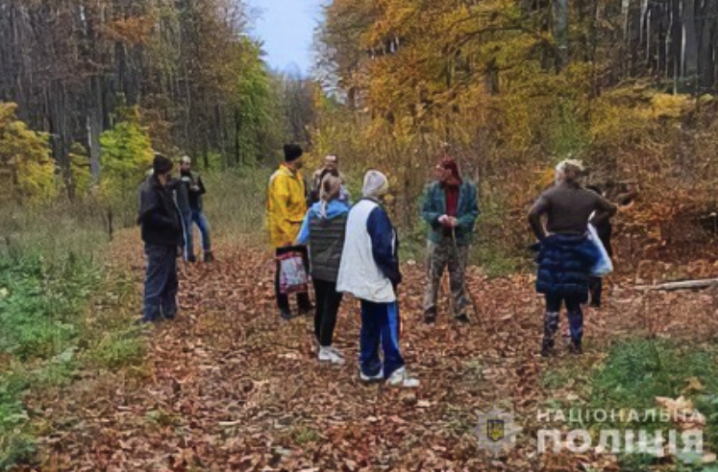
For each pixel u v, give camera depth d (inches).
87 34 1779.0
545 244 306.7
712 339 302.4
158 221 386.0
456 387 274.1
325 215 306.8
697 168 557.9
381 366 286.8
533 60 711.7
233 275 544.7
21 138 1333.7
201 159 2229.3
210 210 1000.9
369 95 764.6
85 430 231.3
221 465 210.5
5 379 275.1
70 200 1172.5
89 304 423.2
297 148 388.8
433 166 646.5
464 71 744.3
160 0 2017.7
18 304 390.9
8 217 846.5
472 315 396.2
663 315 360.8
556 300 307.3
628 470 195.5
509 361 303.9
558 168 308.8
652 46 1095.6
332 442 224.8
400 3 723.4
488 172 630.5
